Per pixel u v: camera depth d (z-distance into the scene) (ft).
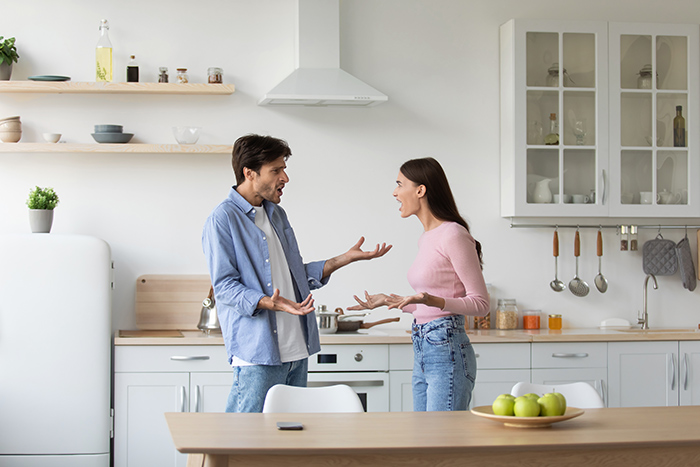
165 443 11.40
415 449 5.53
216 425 6.26
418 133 13.76
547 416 6.24
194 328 12.98
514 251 13.97
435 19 13.85
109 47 12.53
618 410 7.19
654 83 13.61
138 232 13.00
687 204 13.70
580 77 13.46
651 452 5.88
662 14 14.46
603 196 13.41
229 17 13.30
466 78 13.91
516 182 13.21
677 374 12.55
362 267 13.56
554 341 12.21
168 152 12.38
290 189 13.41
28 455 11.19
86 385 11.28
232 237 8.29
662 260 14.15
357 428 6.20
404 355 11.81
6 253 11.21
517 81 13.24
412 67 13.78
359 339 11.70
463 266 8.42
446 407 8.34
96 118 12.94
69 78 12.33
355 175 13.57
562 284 14.05
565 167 13.43
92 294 11.34
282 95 12.16
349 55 13.60
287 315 8.44
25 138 12.77
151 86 12.46
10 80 12.48
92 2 12.95
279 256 8.70
